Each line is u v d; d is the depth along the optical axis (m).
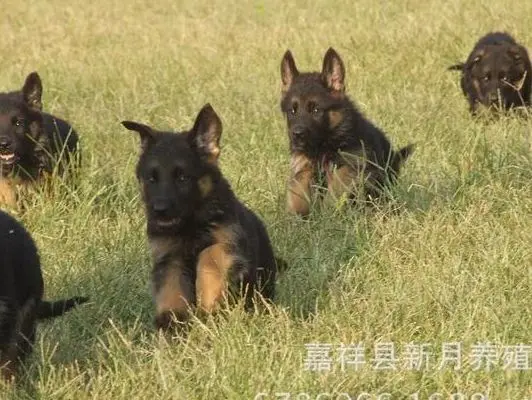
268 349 8.14
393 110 15.58
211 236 8.80
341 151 12.38
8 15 29.62
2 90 19.08
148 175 8.90
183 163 8.81
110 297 9.58
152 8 31.36
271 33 24.23
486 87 17.02
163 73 19.89
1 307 7.70
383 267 9.98
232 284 8.74
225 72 19.78
